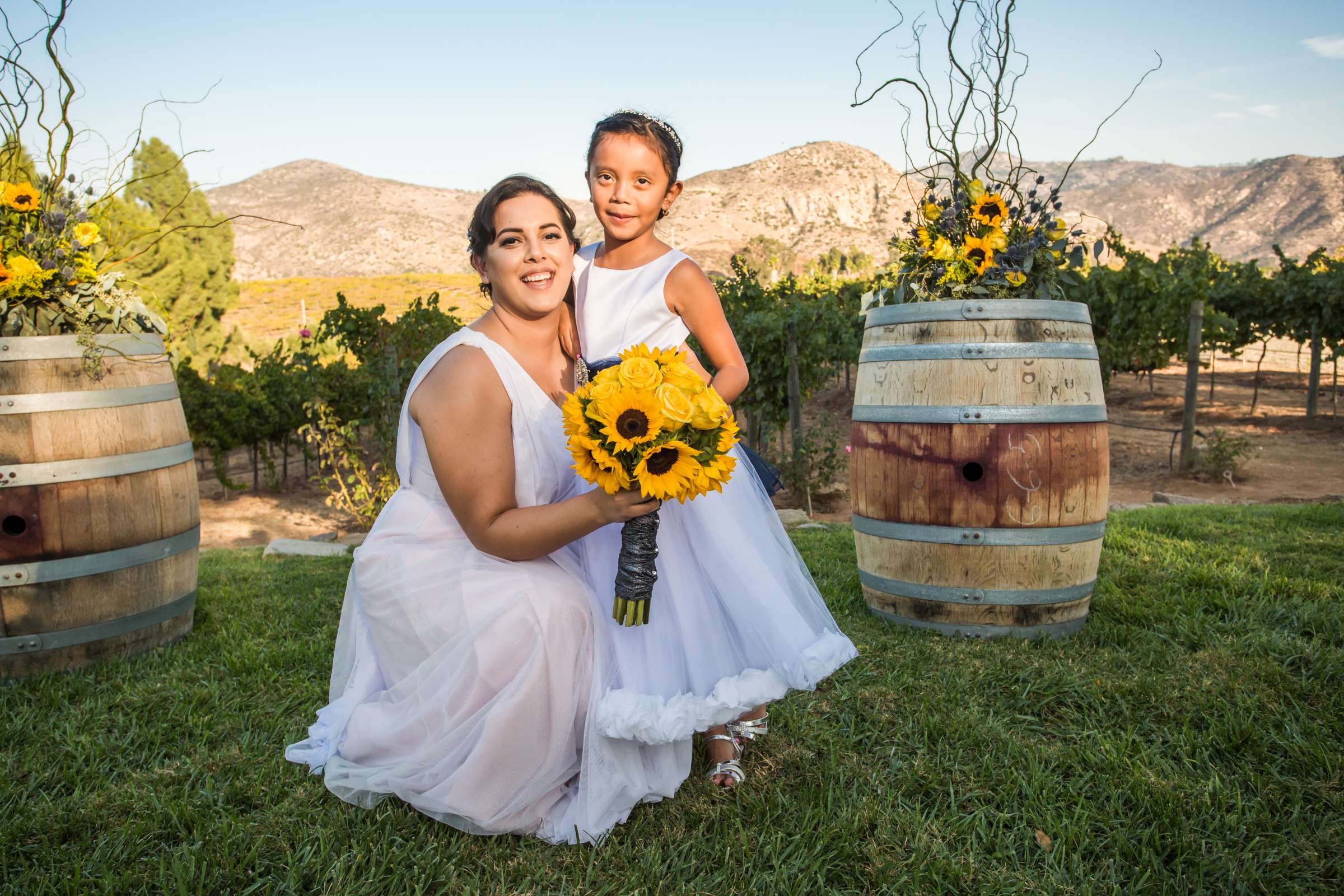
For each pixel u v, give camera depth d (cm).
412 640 246
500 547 236
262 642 403
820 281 2639
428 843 234
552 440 249
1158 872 221
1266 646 356
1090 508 394
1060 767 275
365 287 6388
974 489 390
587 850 232
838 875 224
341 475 1512
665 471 214
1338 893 213
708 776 271
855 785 263
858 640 394
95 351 370
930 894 214
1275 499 1076
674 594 246
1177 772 267
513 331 258
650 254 290
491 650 231
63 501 365
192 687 347
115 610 384
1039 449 384
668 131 282
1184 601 420
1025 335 385
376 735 249
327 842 232
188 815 244
